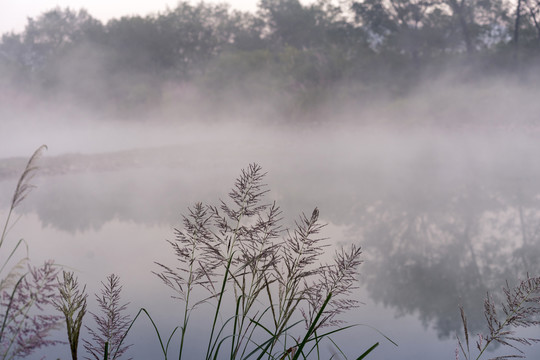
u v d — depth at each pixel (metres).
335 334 3.24
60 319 1.26
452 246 5.10
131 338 3.14
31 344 1.11
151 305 3.65
